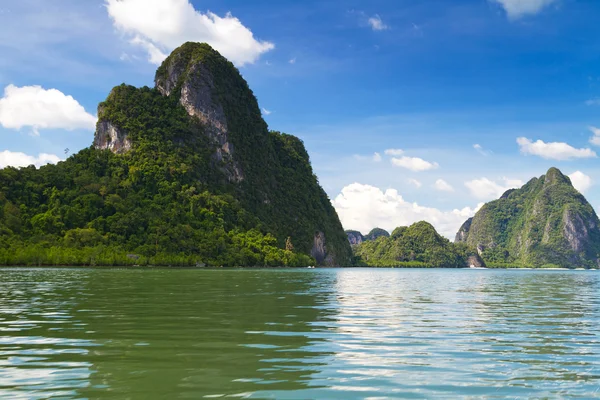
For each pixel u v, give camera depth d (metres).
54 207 127.31
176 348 12.06
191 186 159.62
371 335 14.45
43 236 113.75
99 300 24.73
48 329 15.02
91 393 8.17
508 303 27.12
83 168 157.88
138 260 111.38
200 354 11.37
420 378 9.41
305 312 20.44
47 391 8.28
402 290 38.97
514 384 9.05
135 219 130.00
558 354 11.82
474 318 19.25
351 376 9.49
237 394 8.22
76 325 15.88
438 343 13.21
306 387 8.69
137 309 20.75
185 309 20.92
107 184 147.12
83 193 138.75
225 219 156.38
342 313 20.36
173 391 8.32
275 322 17.03
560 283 59.97
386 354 11.63
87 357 10.96
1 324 16.06
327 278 65.38
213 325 16.08
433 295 33.38
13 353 11.38
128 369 9.86
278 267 149.38
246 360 10.78
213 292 31.66
